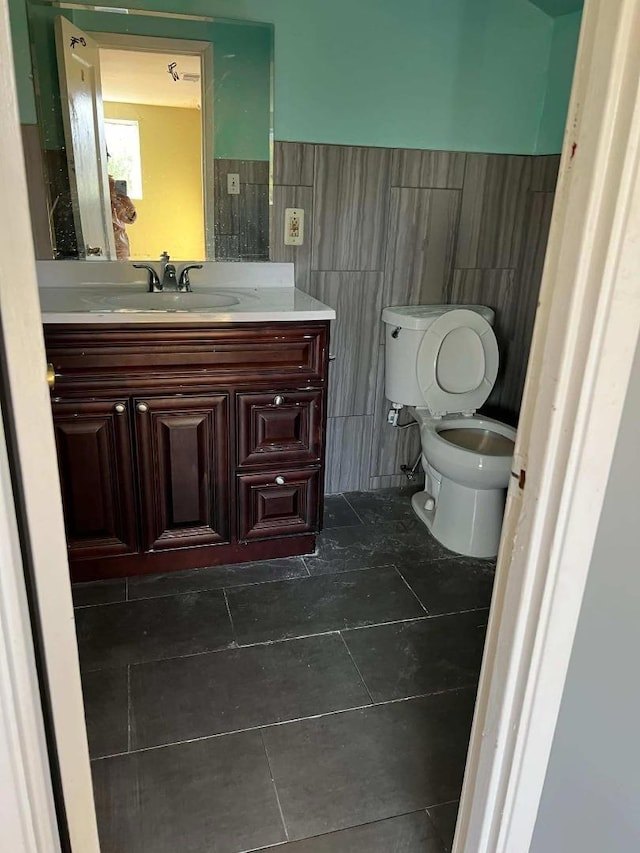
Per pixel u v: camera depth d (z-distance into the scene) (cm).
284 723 146
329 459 259
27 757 77
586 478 75
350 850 118
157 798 127
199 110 206
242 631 177
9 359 69
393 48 214
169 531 196
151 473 187
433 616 186
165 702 151
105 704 150
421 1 211
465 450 206
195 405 184
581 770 89
